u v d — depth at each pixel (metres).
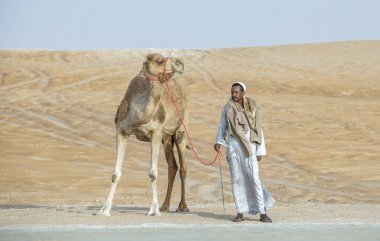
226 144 15.41
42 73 75.75
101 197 26.42
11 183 29.36
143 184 30.30
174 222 14.90
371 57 90.50
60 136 45.50
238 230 13.71
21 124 49.47
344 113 54.97
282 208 18.17
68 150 40.47
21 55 91.00
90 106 57.25
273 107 57.38
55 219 15.02
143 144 43.28
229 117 15.12
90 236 12.64
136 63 86.56
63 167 34.44
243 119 15.06
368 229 13.91
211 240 12.27
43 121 50.81
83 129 48.22
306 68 83.06
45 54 92.56
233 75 76.44
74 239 12.22
